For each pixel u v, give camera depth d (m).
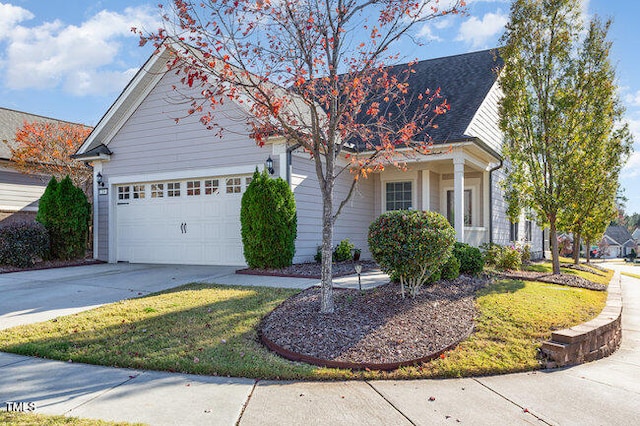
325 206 6.04
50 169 15.86
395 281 7.67
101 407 3.46
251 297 7.02
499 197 15.19
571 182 10.66
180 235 11.96
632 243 67.38
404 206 13.72
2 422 3.12
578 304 7.57
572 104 10.48
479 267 9.06
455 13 6.30
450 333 5.34
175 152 11.91
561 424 3.40
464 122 11.46
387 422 3.33
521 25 10.98
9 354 4.82
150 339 5.07
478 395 3.95
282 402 3.65
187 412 3.40
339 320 5.55
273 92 6.16
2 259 10.90
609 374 4.80
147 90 12.24
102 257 13.02
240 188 11.14
